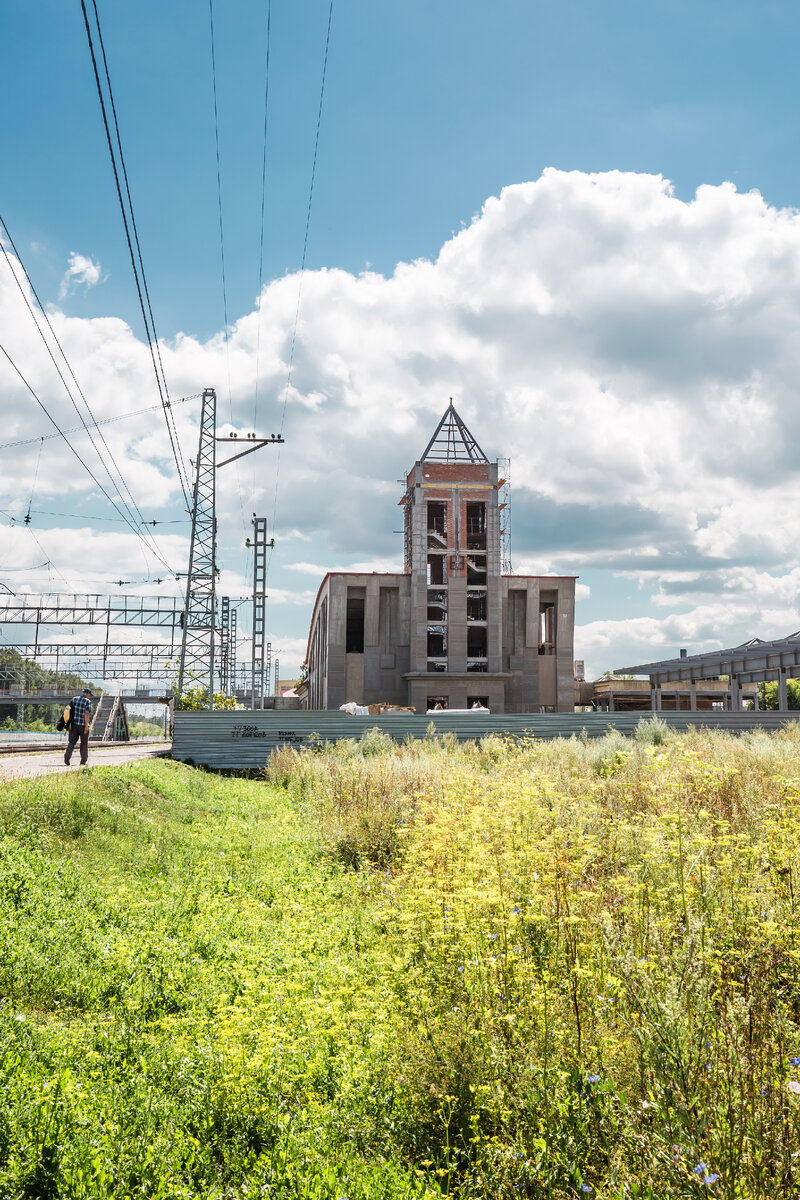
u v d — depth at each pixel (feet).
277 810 59.72
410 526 245.45
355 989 19.06
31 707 382.01
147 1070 15.66
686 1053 12.52
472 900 19.43
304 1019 17.08
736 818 28.45
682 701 262.88
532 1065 13.84
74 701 69.56
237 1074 14.71
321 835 44.01
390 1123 13.71
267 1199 11.70
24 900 26.17
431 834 28.19
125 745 161.89
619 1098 12.96
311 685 303.07
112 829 40.16
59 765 71.10
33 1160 11.89
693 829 23.26
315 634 287.07
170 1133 13.30
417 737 103.09
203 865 37.58
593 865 24.99
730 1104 11.94
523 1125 12.99
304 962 21.44
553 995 15.61
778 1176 10.98
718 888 19.77
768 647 146.82
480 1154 12.66
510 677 239.09
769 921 17.35
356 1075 14.76
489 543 239.09
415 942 20.58
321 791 60.08
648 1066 13.28
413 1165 12.64
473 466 241.76
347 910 28.55
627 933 17.39
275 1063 15.05
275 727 100.94
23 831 34.17
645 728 93.30
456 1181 12.76
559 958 17.63
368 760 77.77
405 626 235.40
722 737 80.28
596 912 19.48
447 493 240.12
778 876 20.92
